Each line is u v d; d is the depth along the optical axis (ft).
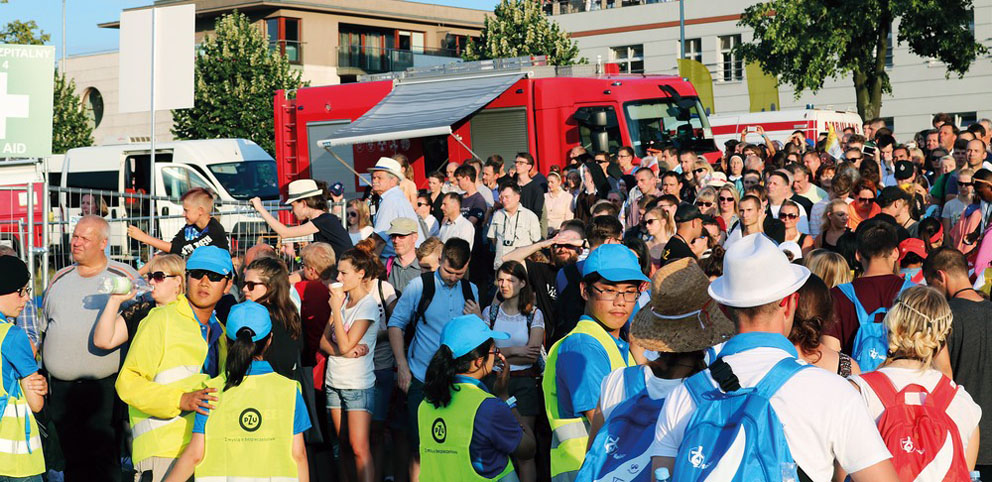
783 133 81.87
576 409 16.06
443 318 25.34
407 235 30.58
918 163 42.50
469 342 17.66
